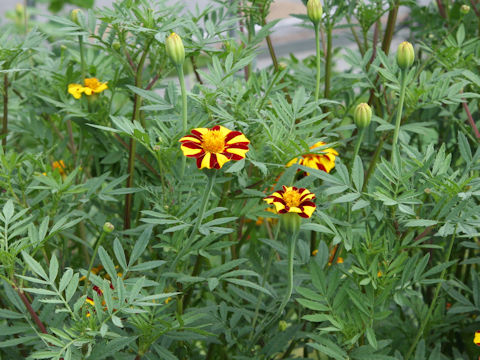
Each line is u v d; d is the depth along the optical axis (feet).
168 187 1.81
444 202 1.58
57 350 1.40
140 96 1.91
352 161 1.76
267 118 1.84
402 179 1.59
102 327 1.36
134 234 1.85
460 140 1.69
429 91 1.95
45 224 1.53
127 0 1.83
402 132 1.98
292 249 1.53
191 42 1.92
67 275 1.45
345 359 1.57
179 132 1.73
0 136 2.02
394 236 1.66
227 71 1.79
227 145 1.48
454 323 2.16
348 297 1.62
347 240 1.64
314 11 1.80
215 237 1.69
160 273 1.84
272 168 1.78
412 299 2.12
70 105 2.04
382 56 1.91
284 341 1.79
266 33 2.05
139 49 1.97
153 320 1.50
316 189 1.83
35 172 1.88
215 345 2.00
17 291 1.48
